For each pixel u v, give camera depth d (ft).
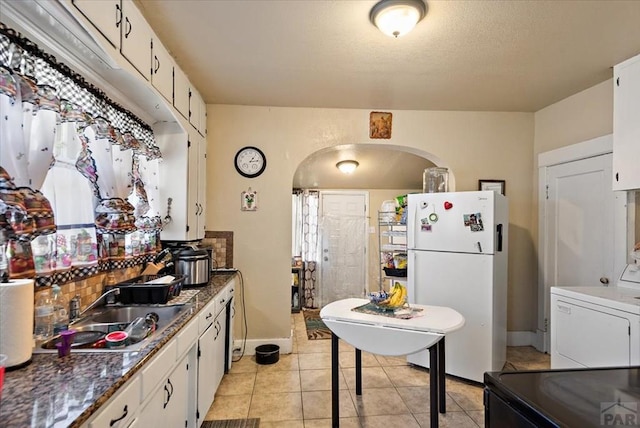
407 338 6.52
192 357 6.15
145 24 5.97
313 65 8.39
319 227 18.54
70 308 5.47
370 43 7.34
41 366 3.73
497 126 11.94
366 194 18.78
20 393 3.12
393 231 12.59
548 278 11.37
